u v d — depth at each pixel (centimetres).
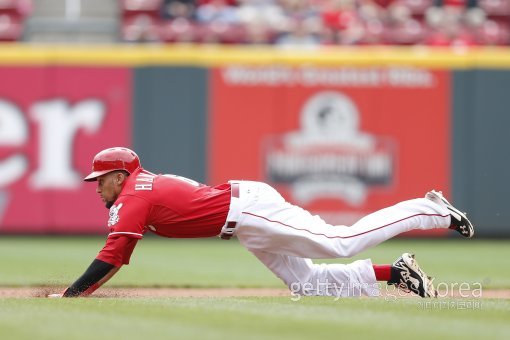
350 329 1653
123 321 1741
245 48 5369
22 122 4947
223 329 1647
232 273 3538
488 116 5016
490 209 5034
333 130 5031
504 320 1828
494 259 4128
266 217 2269
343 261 3966
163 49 4994
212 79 4988
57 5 6006
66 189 4962
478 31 5859
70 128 4956
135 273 3494
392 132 5038
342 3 5775
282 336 1575
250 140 5003
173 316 1811
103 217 4978
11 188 4959
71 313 1853
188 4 5888
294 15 5797
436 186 5044
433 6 5972
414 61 5034
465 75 5034
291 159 5025
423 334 1609
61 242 4744
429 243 4922
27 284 3067
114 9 6044
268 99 5009
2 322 1717
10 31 5766
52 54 4934
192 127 4978
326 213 5038
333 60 5016
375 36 5694
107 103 4959
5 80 4928
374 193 5044
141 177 2281
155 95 4962
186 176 4981
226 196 2286
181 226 2275
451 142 5034
